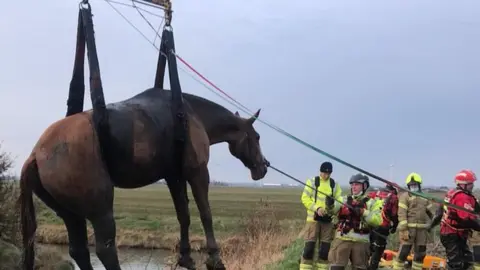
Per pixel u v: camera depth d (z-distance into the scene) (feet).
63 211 17.42
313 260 33.68
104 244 16.34
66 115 18.04
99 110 16.46
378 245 36.29
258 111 21.08
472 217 28.45
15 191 34.17
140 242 82.79
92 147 16.21
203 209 18.35
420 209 36.04
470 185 29.37
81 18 17.46
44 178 16.06
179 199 19.33
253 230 52.54
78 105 17.89
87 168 16.07
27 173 16.47
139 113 17.40
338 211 28.76
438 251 42.91
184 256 19.49
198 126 18.71
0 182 33.86
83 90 17.92
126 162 16.92
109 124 16.60
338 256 28.50
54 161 15.97
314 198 30.40
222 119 19.92
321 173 30.60
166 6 19.20
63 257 35.94
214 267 18.20
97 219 16.35
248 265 42.01
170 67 18.52
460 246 29.66
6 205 32.76
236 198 136.36
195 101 19.56
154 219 101.86
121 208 121.08
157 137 17.48
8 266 26.66
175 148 17.97
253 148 20.80
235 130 20.33
